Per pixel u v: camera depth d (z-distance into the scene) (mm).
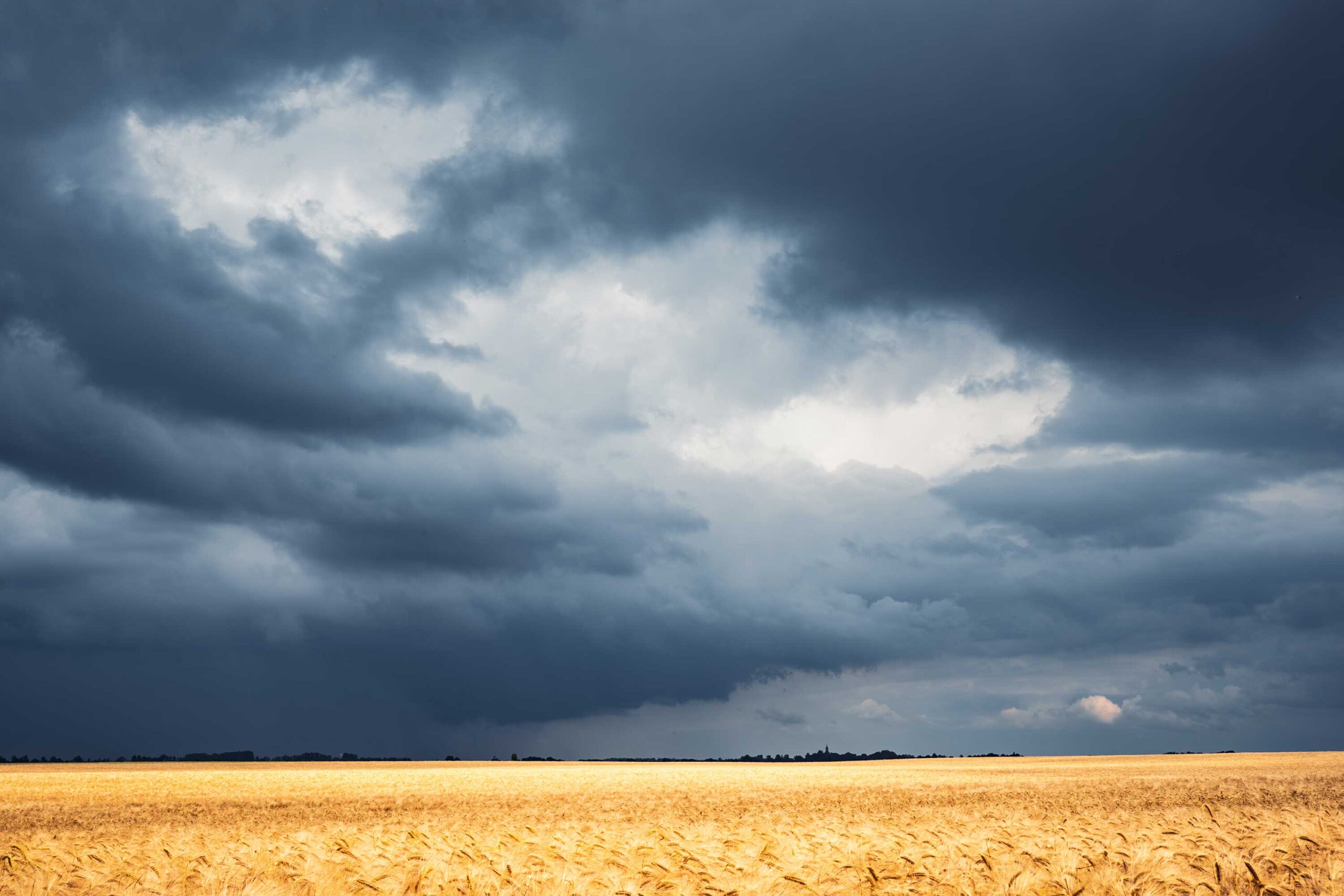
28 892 10438
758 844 13453
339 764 160000
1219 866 11203
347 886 10844
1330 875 11703
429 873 10891
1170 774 69000
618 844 12789
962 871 11391
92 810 38500
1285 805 30891
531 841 13188
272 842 13984
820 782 62750
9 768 123750
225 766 139875
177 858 12469
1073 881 10852
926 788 52281
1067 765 105062
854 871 11289
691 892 10445
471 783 62469
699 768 102812
